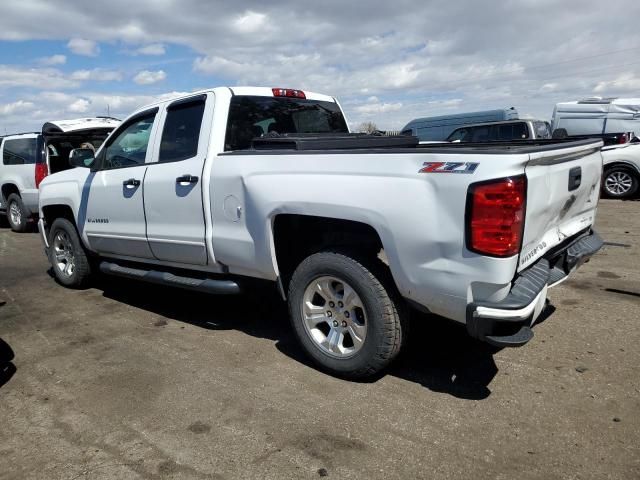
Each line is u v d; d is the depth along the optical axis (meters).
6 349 4.28
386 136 4.69
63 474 2.70
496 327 2.92
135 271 5.03
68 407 3.37
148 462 2.77
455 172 2.86
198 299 5.54
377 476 2.60
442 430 2.95
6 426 3.17
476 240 2.81
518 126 13.62
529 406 3.16
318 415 3.15
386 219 3.09
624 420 2.98
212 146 4.12
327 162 3.36
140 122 4.90
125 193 4.84
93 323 4.93
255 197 3.71
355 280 3.33
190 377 3.71
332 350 3.58
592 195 4.12
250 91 4.48
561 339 4.08
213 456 2.80
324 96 5.24
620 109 14.27
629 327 4.27
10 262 7.81
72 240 5.83
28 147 10.02
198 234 4.20
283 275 3.92
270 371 3.76
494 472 2.59
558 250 3.62
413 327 4.41
